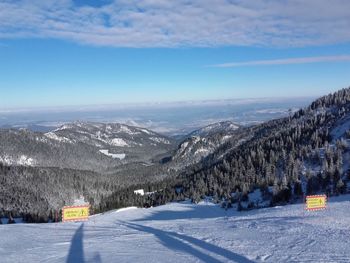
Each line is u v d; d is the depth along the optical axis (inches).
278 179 3870.6
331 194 3011.8
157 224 1143.6
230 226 1011.9
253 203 3494.1
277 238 778.8
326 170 3378.4
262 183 3986.2
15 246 760.3
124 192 7135.8
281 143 5172.2
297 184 3373.5
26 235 903.7
